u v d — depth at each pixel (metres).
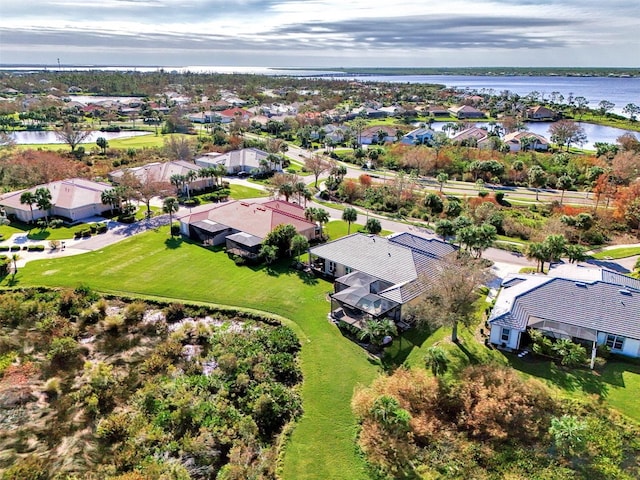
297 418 31.48
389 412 28.34
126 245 61.91
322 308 45.75
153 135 154.25
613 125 190.75
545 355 37.47
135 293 48.66
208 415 31.42
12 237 63.69
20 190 76.94
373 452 28.09
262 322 43.88
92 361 38.19
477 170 107.69
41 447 29.48
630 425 30.05
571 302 39.75
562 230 64.94
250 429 30.08
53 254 58.19
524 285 44.41
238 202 71.38
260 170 106.12
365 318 41.69
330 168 105.69
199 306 46.16
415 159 114.19
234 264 56.22
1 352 38.66
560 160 111.00
